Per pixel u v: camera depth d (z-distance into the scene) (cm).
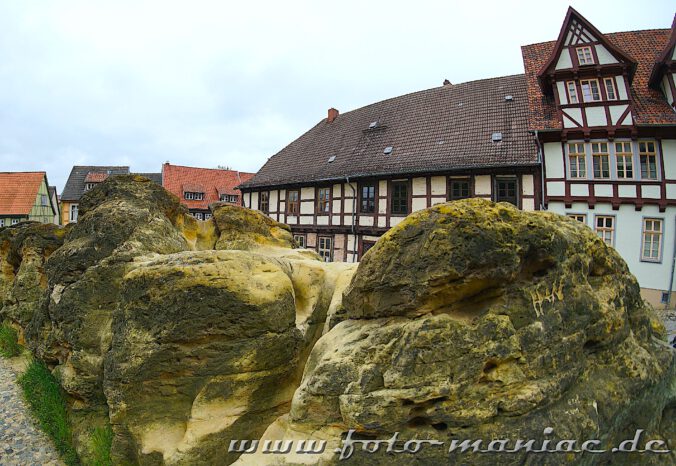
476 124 1961
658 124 1582
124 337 555
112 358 561
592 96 1706
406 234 448
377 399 414
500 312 427
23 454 684
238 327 526
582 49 1717
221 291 520
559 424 414
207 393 526
